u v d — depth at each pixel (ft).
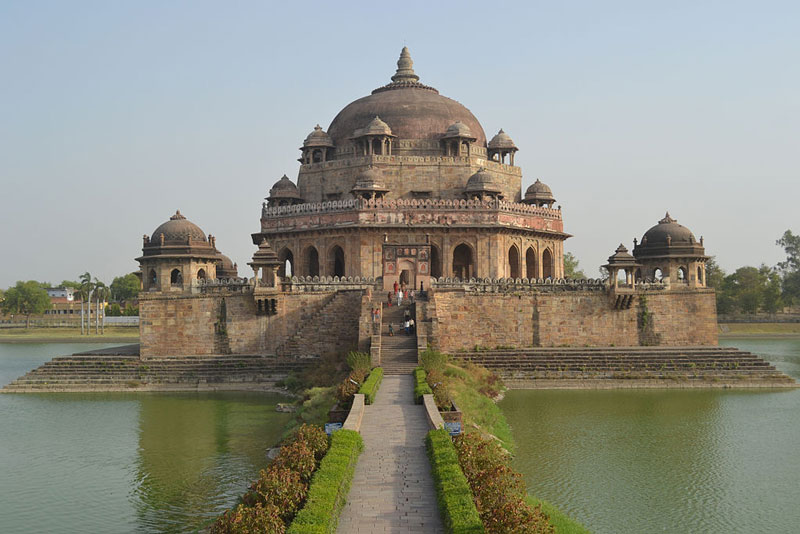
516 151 281.33
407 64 293.43
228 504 101.04
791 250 553.23
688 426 143.13
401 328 195.00
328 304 202.80
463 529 57.16
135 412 163.12
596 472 111.75
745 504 98.68
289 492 67.97
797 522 92.22
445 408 116.98
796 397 175.94
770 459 120.26
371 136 257.55
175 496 104.99
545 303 211.00
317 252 255.09
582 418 149.89
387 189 251.60
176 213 227.81
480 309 207.31
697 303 216.95
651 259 243.81
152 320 208.03
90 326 504.84
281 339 207.00
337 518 64.23
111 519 96.37
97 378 199.31
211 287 213.25
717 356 201.67
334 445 82.99
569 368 196.24
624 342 213.87
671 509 96.37
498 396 173.27
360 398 119.03
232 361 200.34
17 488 109.91
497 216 245.24
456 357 199.62
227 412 161.27
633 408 160.97
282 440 127.95
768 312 497.46
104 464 121.70
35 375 201.26
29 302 536.42
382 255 233.35
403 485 75.05
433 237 244.83
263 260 205.16
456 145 264.11
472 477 73.97
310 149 272.51
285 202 268.82
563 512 94.22
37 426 150.10
